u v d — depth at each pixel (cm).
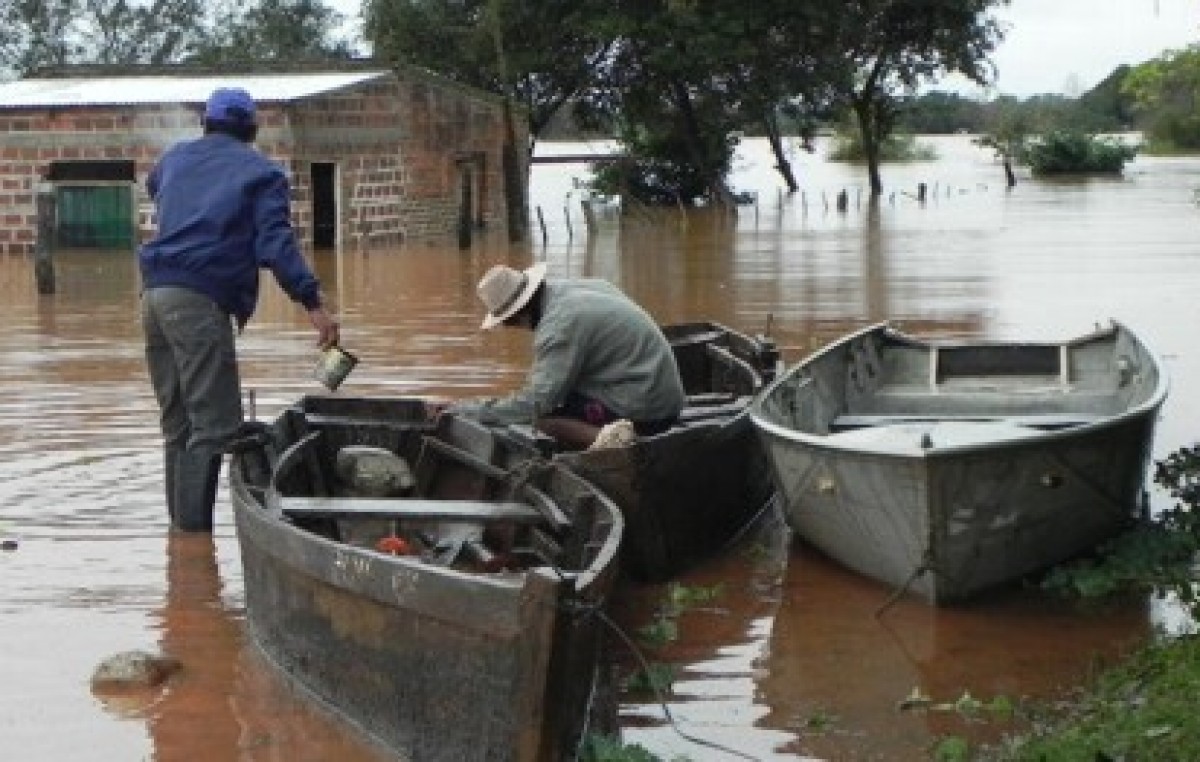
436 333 1752
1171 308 1883
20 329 1830
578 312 868
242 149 888
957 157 8094
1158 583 793
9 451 1115
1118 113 7831
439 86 3284
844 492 786
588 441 866
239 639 734
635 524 800
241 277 881
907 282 2242
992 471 738
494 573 710
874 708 659
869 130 4559
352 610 612
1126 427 796
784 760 606
